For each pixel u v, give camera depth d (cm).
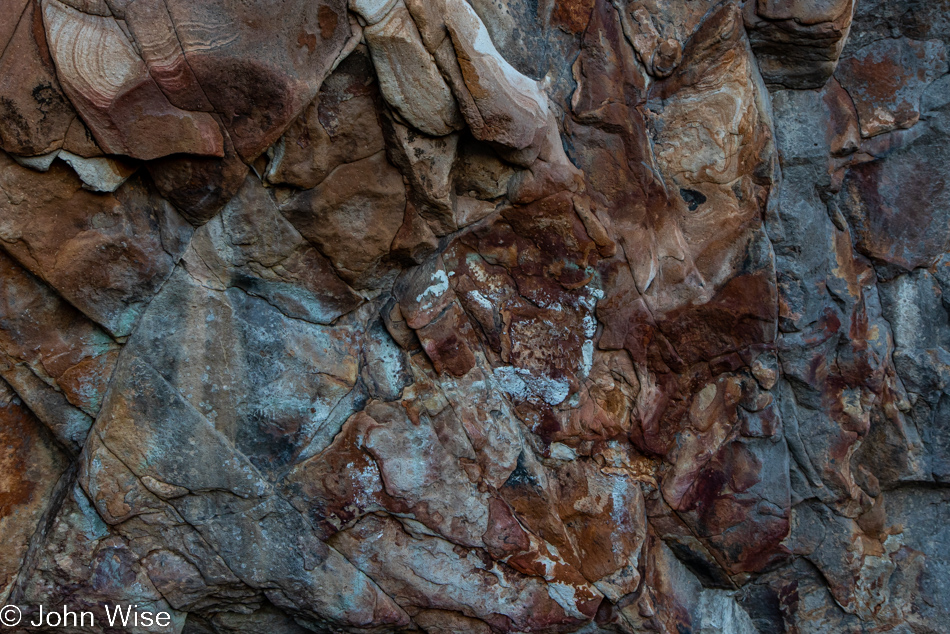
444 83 138
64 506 151
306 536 164
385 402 166
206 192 138
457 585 174
